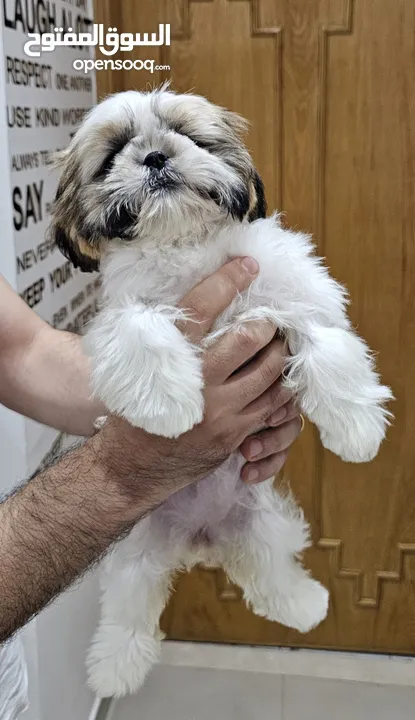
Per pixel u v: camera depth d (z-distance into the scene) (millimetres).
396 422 2732
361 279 2633
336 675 2801
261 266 1375
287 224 2604
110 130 1380
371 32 2436
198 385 1151
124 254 1376
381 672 2816
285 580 1690
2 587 986
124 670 1727
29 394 1511
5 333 1520
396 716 2572
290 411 1429
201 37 2494
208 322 1258
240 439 1244
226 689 2723
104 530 1082
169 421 1115
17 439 1709
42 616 1821
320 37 2447
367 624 2934
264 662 2873
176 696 2684
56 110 1990
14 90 1643
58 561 1032
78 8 2256
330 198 2580
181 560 1693
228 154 1450
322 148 2535
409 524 2834
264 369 1239
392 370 2693
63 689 2064
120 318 1258
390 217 2576
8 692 1199
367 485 2803
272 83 2500
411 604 2904
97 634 1769
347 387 1363
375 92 2480
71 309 2178
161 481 1134
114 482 1097
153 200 1283
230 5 2459
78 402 1470
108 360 1193
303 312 1382
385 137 2514
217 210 1357
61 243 1527
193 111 1429
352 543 2865
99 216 1350
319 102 2498
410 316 2643
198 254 1358
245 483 1582
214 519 1610
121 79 2541
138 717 2578
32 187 1775
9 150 1608
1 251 1651
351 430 1365
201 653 2920
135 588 1679
